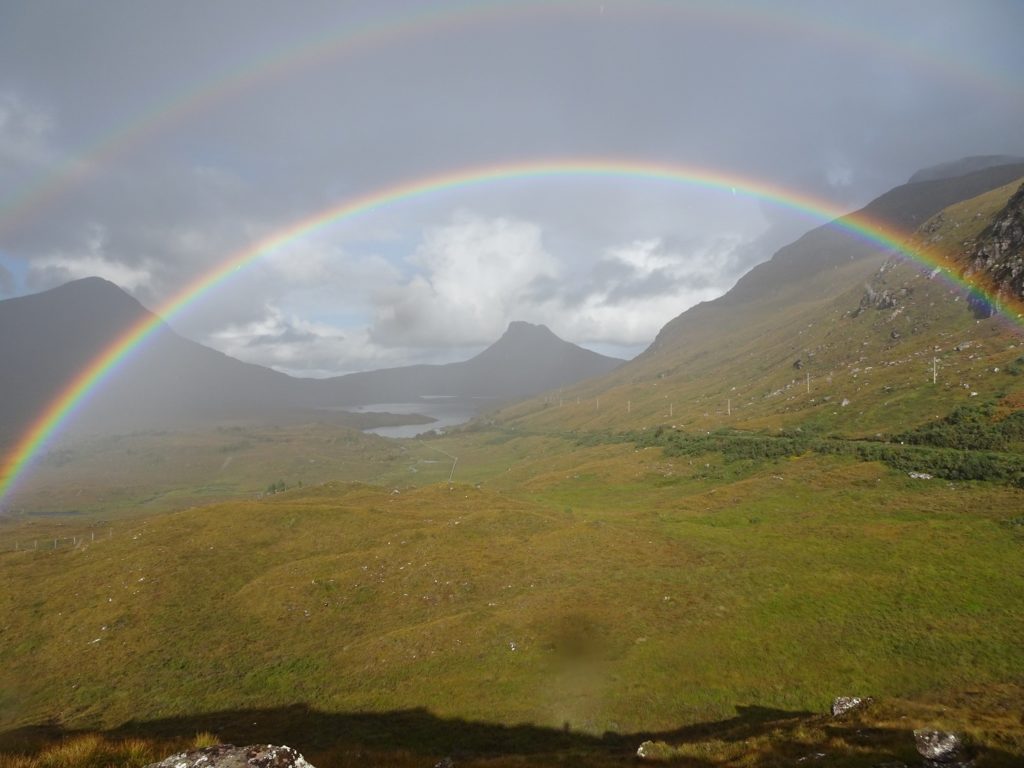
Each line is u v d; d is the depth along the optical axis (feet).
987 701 94.94
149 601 229.66
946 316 552.82
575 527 262.88
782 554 204.54
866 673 127.13
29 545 479.82
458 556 242.78
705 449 453.58
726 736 101.50
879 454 311.06
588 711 129.49
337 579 233.35
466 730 127.95
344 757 87.40
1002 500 218.38
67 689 176.04
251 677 171.22
